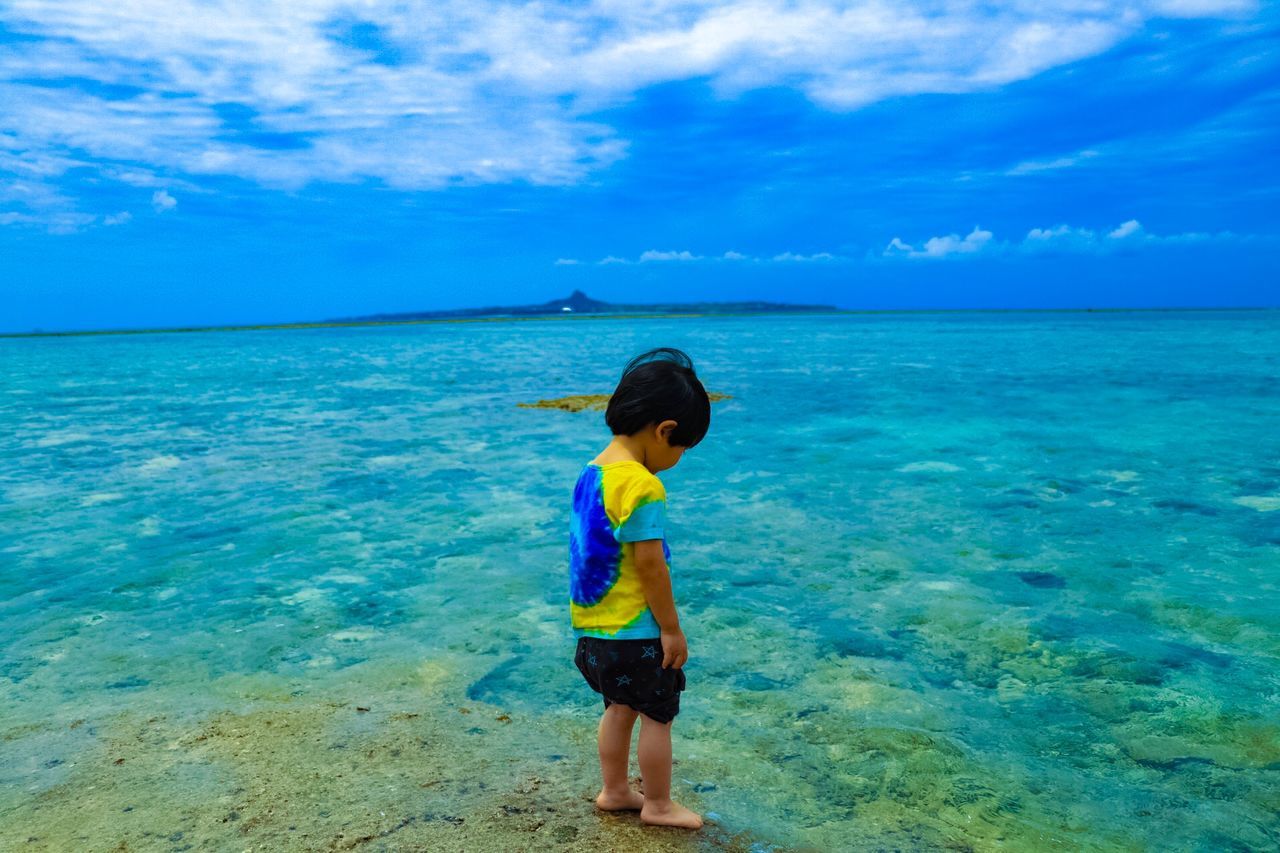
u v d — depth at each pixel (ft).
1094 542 17.15
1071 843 7.20
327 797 7.57
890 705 9.96
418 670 11.04
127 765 8.21
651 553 6.59
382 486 23.26
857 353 97.91
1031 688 10.45
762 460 27.27
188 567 15.76
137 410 43.93
